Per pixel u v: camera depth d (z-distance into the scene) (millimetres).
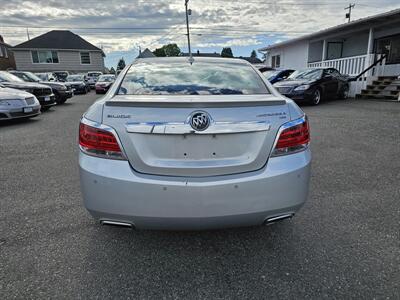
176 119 1859
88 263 2117
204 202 1861
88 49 33625
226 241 2389
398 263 2100
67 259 2156
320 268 2062
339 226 2590
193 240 2402
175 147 1883
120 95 2217
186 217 1876
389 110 8805
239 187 1885
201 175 1896
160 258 2184
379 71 12633
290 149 2010
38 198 3164
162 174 1886
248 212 1926
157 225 1923
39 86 10070
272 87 2494
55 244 2334
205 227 1950
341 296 1810
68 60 33094
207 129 1866
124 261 2145
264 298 1808
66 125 7668
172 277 1991
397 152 4727
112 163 1882
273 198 1950
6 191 3348
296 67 18938
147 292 1858
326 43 16203
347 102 11031
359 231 2510
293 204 2020
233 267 2090
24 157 4695
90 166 1901
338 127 6637
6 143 5668
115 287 1895
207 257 2197
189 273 2029
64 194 3264
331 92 11062
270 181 1927
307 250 2266
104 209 1906
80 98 16703
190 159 1897
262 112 1961
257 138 1943
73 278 1966
